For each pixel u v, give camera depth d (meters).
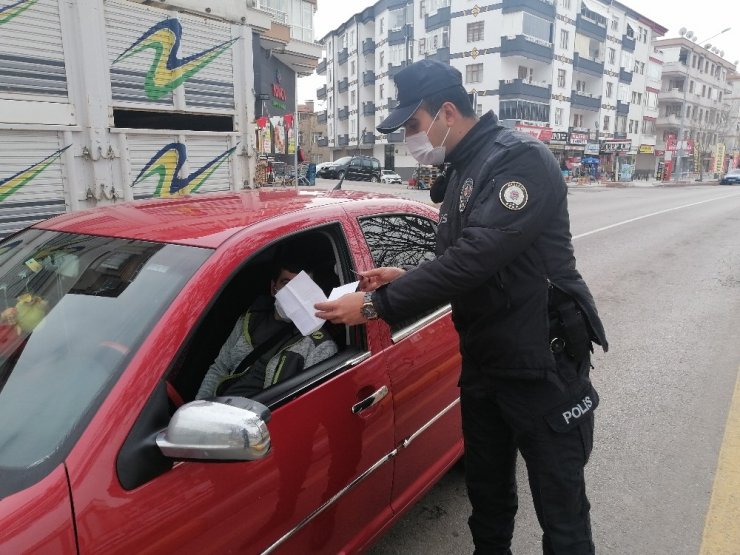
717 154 67.00
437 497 2.97
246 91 8.87
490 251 1.65
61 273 1.78
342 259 2.16
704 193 33.41
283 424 1.68
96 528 1.21
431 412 2.46
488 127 1.88
